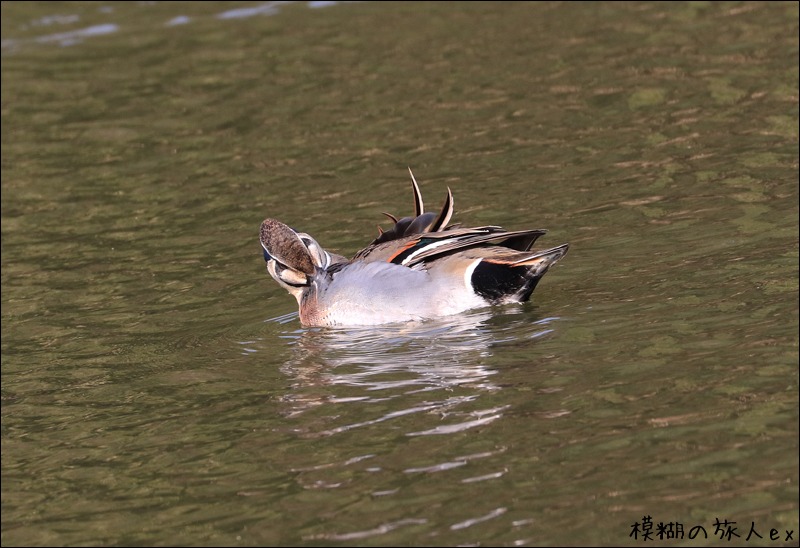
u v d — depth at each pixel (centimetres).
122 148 2178
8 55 2741
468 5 2828
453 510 845
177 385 1195
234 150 2108
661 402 978
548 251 1226
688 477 852
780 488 823
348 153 2031
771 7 2569
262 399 1119
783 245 1366
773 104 2000
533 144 1964
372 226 1698
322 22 2806
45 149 2206
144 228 1816
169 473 977
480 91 2253
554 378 1062
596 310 1229
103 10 3034
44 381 1267
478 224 1628
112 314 1486
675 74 2219
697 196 1620
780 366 1017
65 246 1778
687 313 1180
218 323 1404
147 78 2533
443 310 1272
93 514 922
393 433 991
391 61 2484
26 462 1041
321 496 895
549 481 870
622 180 1738
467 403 1032
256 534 850
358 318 1303
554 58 2386
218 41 2731
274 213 1802
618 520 806
